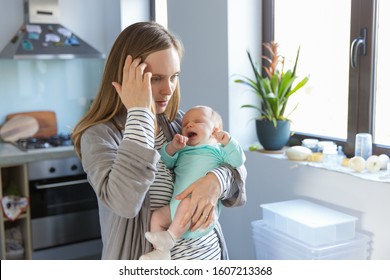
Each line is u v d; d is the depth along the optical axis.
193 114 1.64
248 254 3.04
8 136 3.84
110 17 4.23
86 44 3.94
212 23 3.10
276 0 3.04
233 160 1.49
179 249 1.42
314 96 2.88
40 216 3.59
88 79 4.28
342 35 2.64
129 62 1.31
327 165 2.47
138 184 1.23
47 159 3.52
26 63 4.02
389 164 2.24
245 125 3.07
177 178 1.52
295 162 2.62
